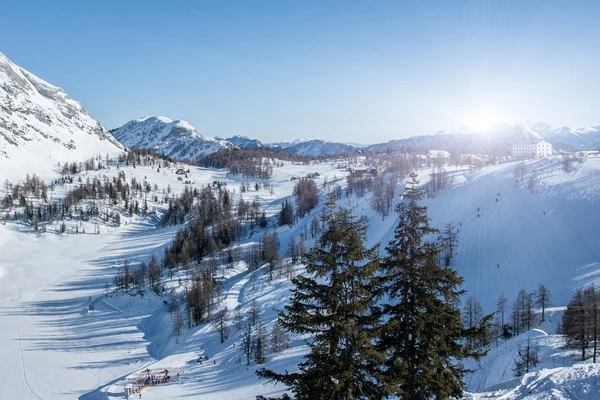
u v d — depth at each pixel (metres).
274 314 118.19
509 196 195.75
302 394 19.77
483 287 139.62
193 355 107.00
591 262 131.75
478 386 59.97
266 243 169.50
